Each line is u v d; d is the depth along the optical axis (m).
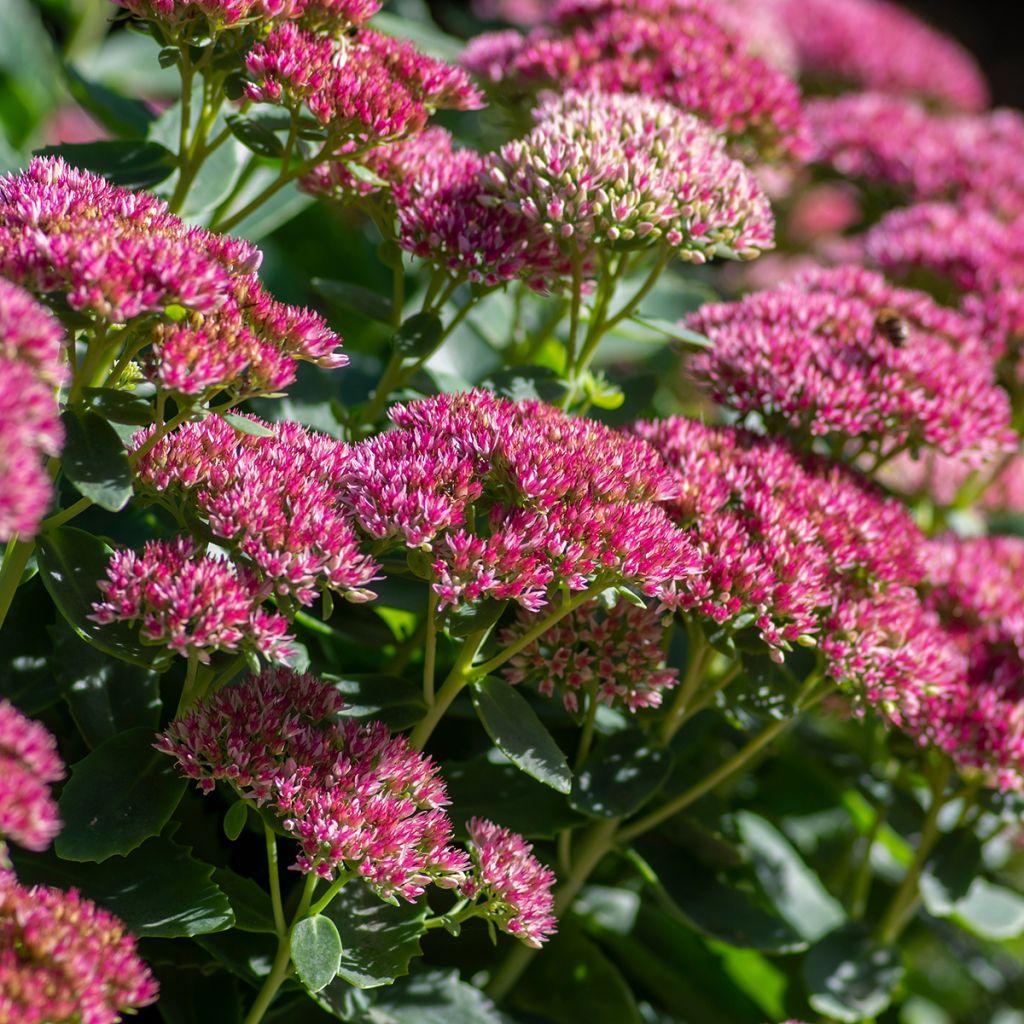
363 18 1.65
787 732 1.80
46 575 1.56
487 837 1.60
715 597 1.62
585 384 1.72
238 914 1.59
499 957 1.69
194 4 1.62
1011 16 5.27
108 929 1.51
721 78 1.76
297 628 1.68
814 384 1.68
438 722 1.71
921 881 1.73
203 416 1.57
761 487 1.65
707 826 1.70
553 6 1.85
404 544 1.58
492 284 1.66
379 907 1.60
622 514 1.57
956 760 1.68
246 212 1.69
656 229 1.64
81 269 1.52
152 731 1.58
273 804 1.57
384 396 1.71
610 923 1.75
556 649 1.65
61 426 1.50
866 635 1.64
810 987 1.72
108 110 1.81
